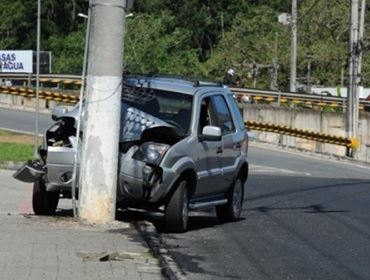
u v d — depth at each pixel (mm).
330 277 11391
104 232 12719
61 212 15938
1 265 10102
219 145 15516
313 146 51188
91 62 13258
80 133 14094
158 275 10031
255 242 14016
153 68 84188
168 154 13859
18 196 20016
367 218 17594
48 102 53531
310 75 87438
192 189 14555
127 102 15125
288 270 11734
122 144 13953
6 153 27797
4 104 55531
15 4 94312
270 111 55625
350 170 38281
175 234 14375
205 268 11586
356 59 48281
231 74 66188
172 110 15039
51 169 14016
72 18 95500
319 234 15156
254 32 89812
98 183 13242
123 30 13320
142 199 13898
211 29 95875
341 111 60125
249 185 24969
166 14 92375
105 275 9820
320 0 90562
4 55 70062
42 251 11016
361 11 53562
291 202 20500
